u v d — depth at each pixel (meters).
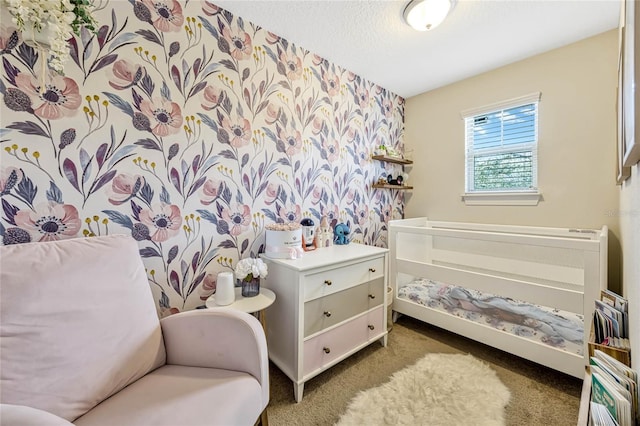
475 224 2.46
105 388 0.86
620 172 1.18
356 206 2.47
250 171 1.74
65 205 1.16
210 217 1.58
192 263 1.52
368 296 1.79
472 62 2.23
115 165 1.27
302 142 2.02
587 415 0.82
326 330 1.54
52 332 0.80
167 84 1.41
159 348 1.05
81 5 1.07
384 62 2.22
